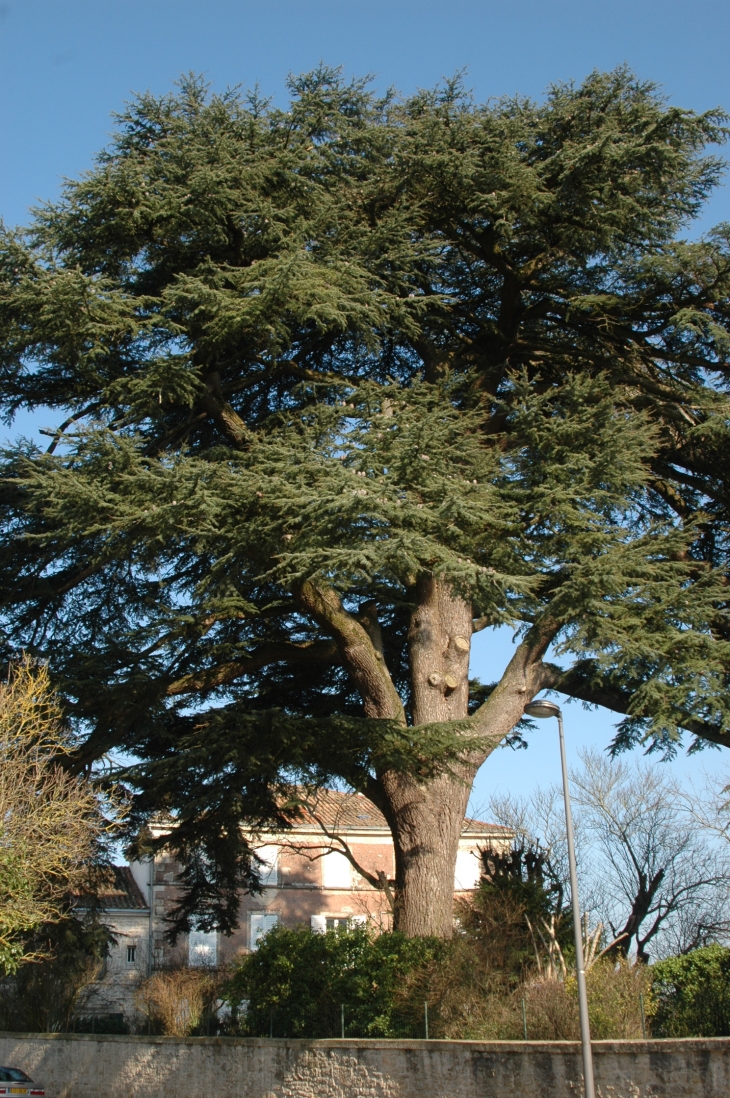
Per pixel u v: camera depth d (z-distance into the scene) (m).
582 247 18.06
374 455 13.82
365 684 17.06
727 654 14.36
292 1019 15.80
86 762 16.12
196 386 16.53
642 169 17.02
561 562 15.19
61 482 13.85
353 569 13.06
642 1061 11.46
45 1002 20.28
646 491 18.92
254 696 19.11
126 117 17.70
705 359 18.08
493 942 15.44
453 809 16.84
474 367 19.88
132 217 16.30
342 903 32.41
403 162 17.66
